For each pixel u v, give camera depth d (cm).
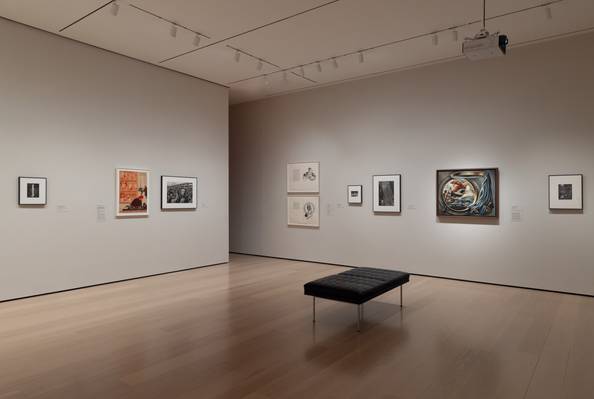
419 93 888
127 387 362
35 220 686
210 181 995
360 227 977
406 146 905
